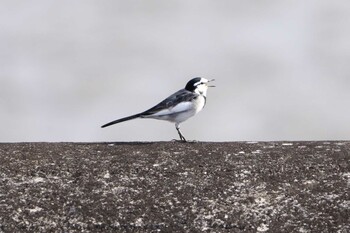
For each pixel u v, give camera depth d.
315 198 10.80
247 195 10.95
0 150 12.70
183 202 10.80
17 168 11.85
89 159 12.24
